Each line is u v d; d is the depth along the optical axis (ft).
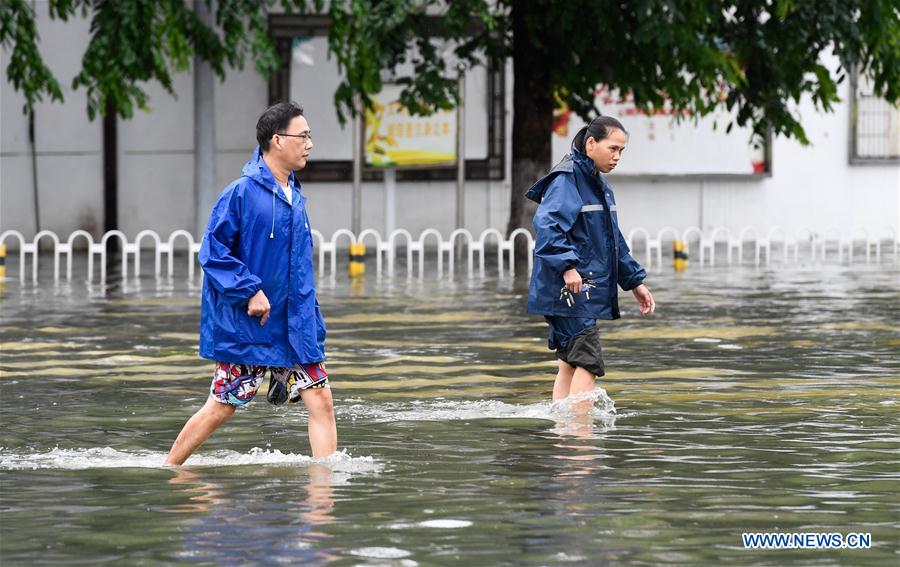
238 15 169.37
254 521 47.19
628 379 82.74
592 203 68.69
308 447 62.13
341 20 166.40
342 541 44.39
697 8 165.07
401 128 190.60
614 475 55.06
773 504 49.75
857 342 100.32
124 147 212.23
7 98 209.97
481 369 87.66
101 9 167.22
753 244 224.53
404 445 61.98
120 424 68.39
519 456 59.21
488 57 187.73
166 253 207.82
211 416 57.00
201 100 186.19
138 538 44.88
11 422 68.90
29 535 45.34
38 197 211.41
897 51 175.32
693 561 42.06
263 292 55.16
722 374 84.74
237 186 55.16
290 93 210.59
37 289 146.10
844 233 230.48
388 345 99.50
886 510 48.88
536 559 42.24
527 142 185.47
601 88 219.61
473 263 186.60
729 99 184.34
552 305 69.00
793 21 173.99
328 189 213.87
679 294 139.03
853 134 229.45
